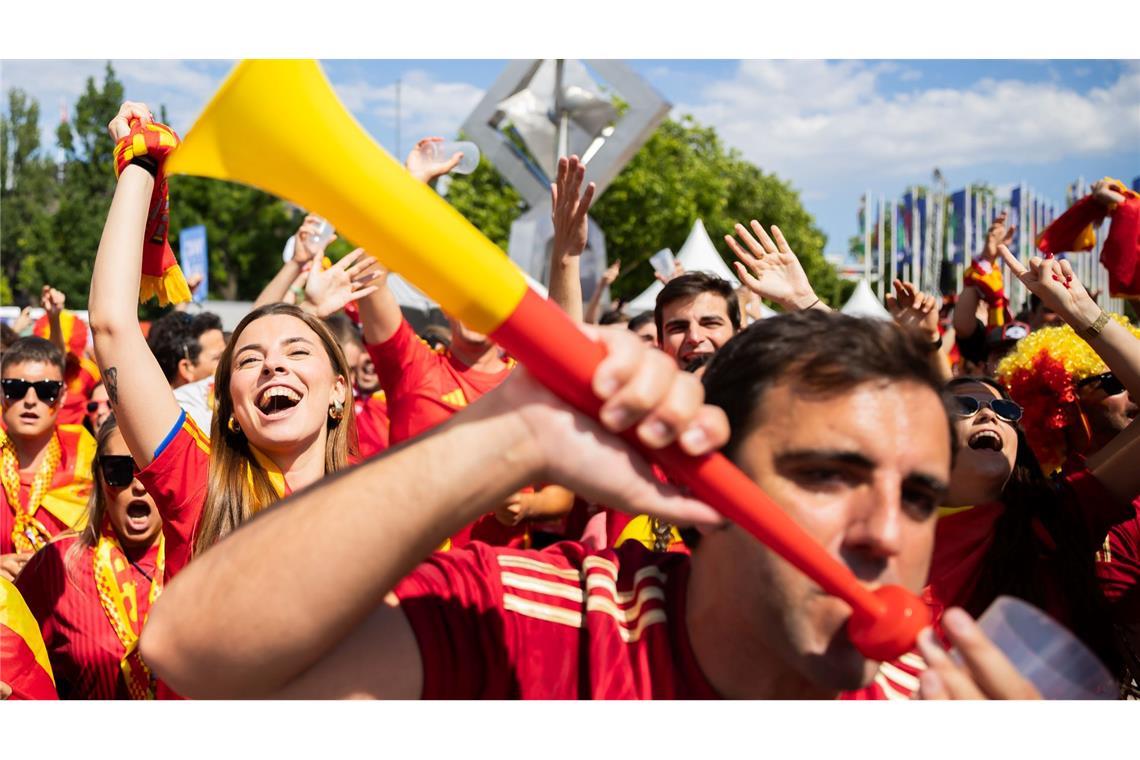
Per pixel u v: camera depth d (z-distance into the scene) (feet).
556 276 12.15
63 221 153.69
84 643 9.30
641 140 22.99
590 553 4.50
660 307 12.91
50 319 19.81
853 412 3.43
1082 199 12.06
